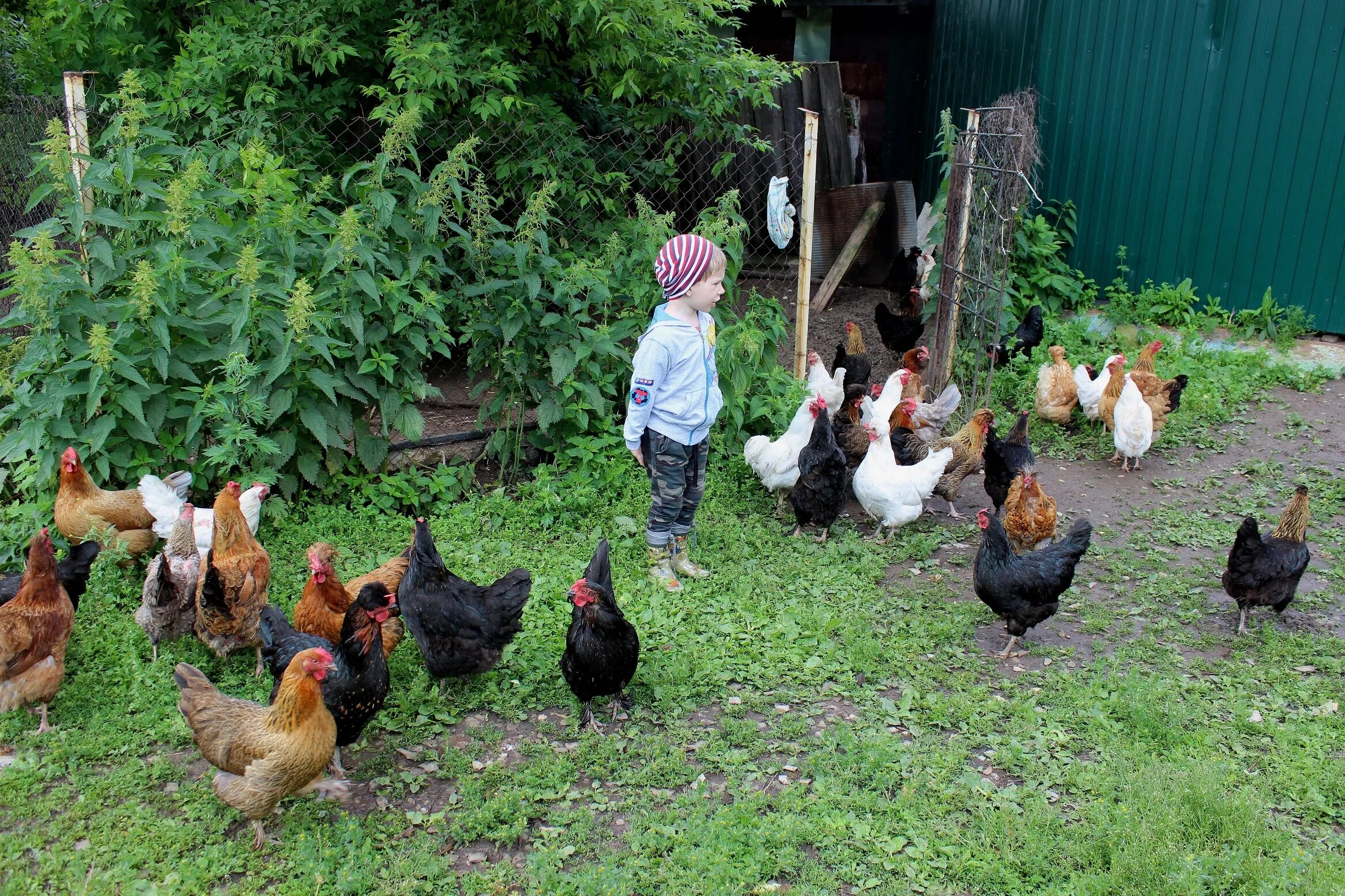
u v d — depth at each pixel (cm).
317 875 376
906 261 1243
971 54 1297
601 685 471
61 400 564
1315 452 861
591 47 818
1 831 400
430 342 704
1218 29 1055
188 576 520
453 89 737
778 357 1116
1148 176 1130
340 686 423
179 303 612
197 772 441
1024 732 486
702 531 695
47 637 448
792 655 550
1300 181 1060
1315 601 626
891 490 681
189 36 772
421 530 487
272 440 621
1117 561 682
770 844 406
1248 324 1109
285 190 644
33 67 1027
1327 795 441
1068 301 1175
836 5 1409
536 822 423
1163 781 435
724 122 951
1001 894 384
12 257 553
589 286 720
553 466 742
